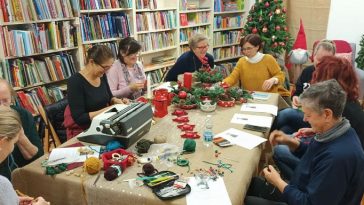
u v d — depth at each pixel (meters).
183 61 3.29
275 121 2.63
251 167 1.56
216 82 2.74
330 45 2.67
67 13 3.47
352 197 1.28
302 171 1.44
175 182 1.36
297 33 5.70
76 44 3.61
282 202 1.63
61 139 2.57
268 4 4.96
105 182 1.38
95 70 2.16
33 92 3.34
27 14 3.12
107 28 3.94
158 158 1.59
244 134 1.91
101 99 2.30
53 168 1.46
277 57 5.40
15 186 1.54
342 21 5.21
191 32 5.22
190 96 2.43
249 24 5.18
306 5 5.48
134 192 1.31
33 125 1.88
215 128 2.01
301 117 2.63
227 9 5.83
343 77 1.77
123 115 1.73
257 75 3.17
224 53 5.92
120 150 1.59
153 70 4.70
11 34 3.04
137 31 4.28
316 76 1.88
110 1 3.89
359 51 4.91
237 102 2.55
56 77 3.51
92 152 1.65
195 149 1.70
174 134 1.91
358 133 1.73
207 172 1.46
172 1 4.76
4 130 1.12
